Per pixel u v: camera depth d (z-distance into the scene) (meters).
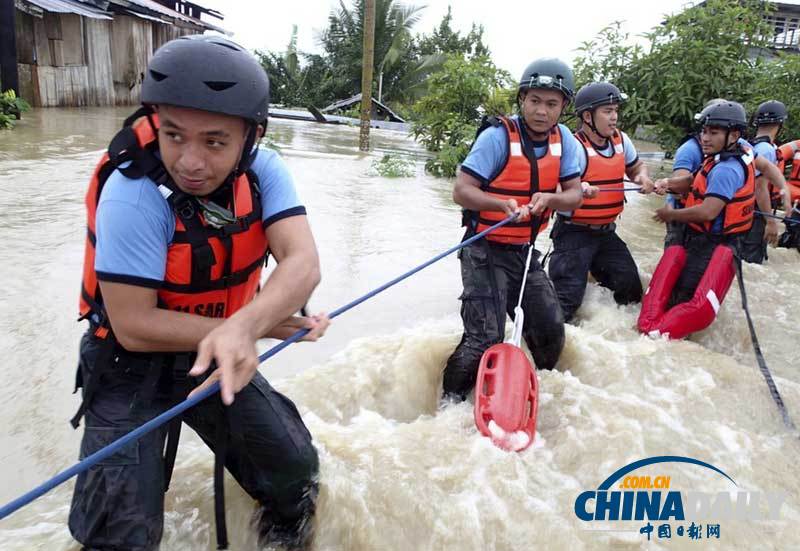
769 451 3.03
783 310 5.13
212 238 1.83
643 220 7.80
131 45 19.23
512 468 2.66
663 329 4.29
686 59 9.68
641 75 10.07
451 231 6.34
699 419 3.28
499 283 3.52
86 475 1.83
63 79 16.09
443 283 4.90
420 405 3.43
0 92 11.56
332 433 2.80
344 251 5.39
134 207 1.68
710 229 4.68
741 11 9.59
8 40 11.41
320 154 11.29
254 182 1.92
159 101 1.60
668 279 4.58
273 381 3.25
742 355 4.45
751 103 9.54
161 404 1.96
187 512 2.31
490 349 3.21
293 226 1.93
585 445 2.94
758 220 6.30
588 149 4.70
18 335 3.43
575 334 4.14
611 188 4.74
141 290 1.71
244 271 1.96
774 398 3.55
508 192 3.58
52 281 4.16
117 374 1.92
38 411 2.80
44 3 13.92
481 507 2.44
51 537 2.10
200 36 1.71
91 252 1.84
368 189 8.23
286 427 2.09
